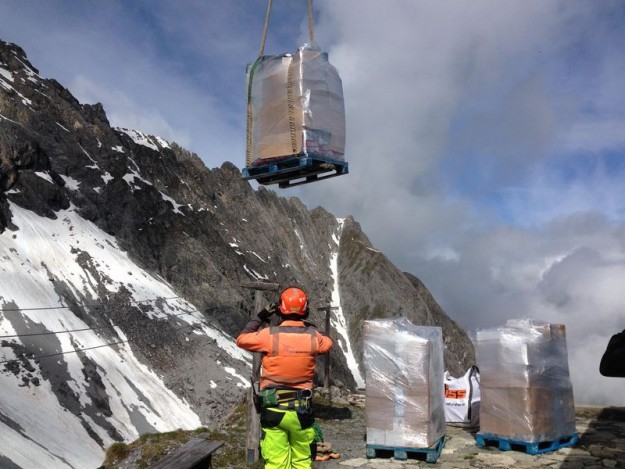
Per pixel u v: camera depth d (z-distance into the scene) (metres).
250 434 8.71
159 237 123.88
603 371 3.44
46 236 102.56
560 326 9.11
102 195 123.50
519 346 8.44
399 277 195.00
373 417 8.48
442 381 9.34
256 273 142.75
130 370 80.44
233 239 154.12
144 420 70.62
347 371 138.50
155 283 108.25
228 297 117.19
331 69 7.05
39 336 76.06
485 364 8.81
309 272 187.38
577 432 9.17
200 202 157.88
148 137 169.50
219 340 99.12
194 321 101.69
